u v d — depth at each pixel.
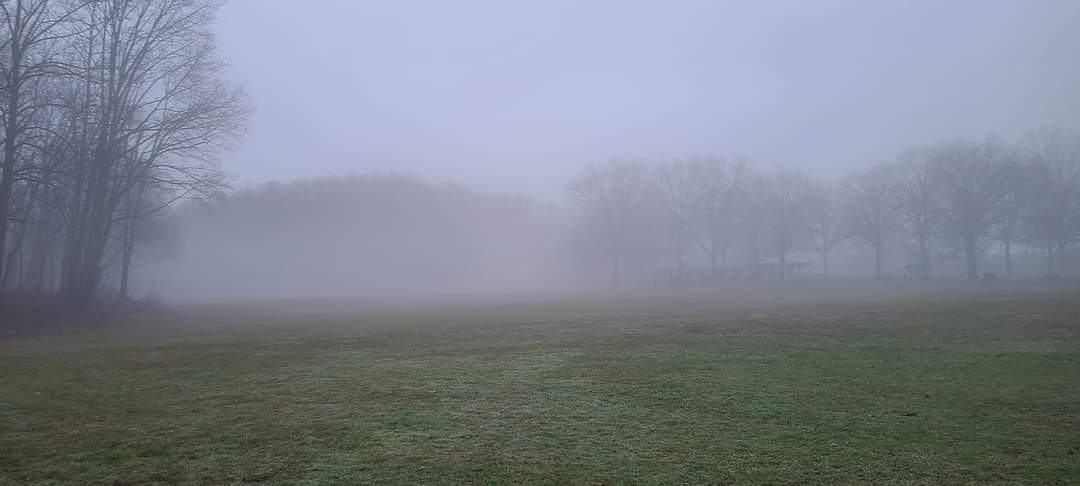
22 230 35.72
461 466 6.23
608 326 20.48
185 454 6.80
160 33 33.53
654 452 6.61
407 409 8.71
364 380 11.07
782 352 13.39
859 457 6.34
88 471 6.30
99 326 29.03
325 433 7.53
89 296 33.00
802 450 6.60
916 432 7.20
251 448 6.96
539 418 8.09
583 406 8.72
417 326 22.70
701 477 5.82
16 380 11.98
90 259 34.00
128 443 7.30
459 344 16.34
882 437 7.02
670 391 9.60
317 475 6.03
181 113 34.62
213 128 35.47
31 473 6.28
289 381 11.18
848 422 7.67
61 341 21.91
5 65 27.56
